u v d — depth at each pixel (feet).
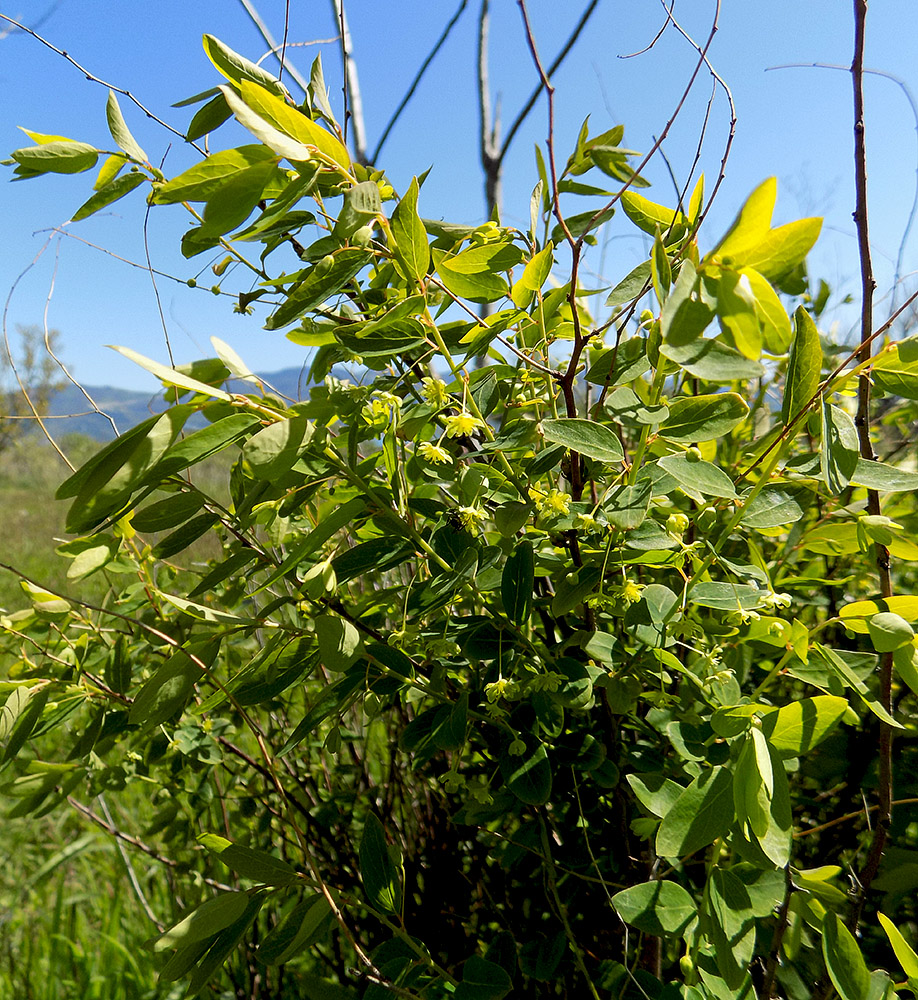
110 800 8.66
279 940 3.13
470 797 4.59
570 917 4.21
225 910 2.88
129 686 4.55
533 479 3.55
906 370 2.99
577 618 3.87
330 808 5.22
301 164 2.78
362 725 6.13
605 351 4.00
